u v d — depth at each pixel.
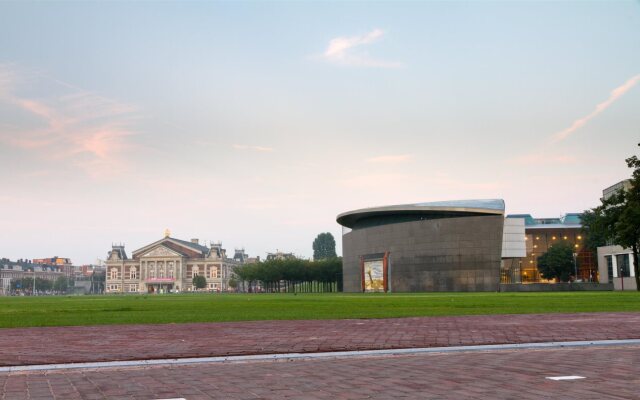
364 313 26.48
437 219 102.00
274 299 58.47
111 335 16.47
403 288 105.62
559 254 127.69
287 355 11.62
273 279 167.25
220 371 9.91
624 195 67.38
